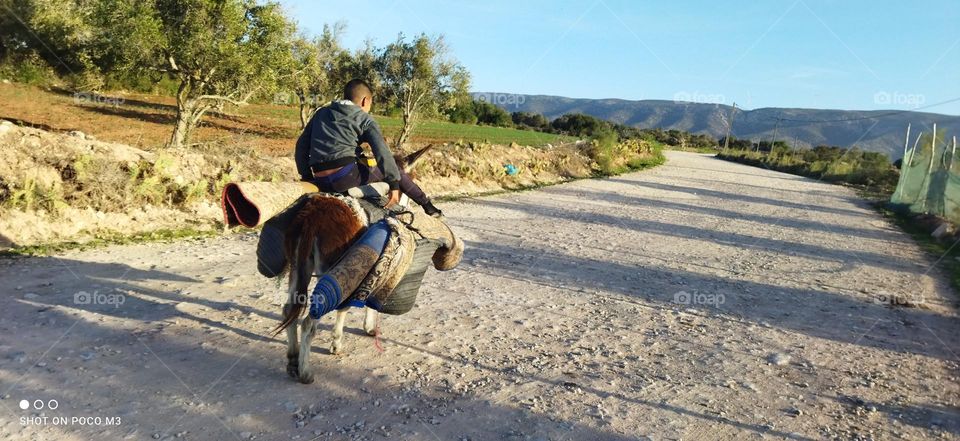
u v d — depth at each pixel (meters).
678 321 8.16
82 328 6.21
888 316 9.08
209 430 4.53
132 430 4.44
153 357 5.69
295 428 4.66
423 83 28.61
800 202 27.33
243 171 13.47
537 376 6.00
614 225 16.19
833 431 5.23
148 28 17.59
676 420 5.25
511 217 16.08
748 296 9.71
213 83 19.44
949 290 11.01
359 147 5.71
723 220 19.08
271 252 5.15
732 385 6.11
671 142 114.25
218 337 6.30
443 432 4.77
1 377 5.05
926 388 6.36
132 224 10.66
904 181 25.50
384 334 6.81
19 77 32.22
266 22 19.16
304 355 5.34
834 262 13.17
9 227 9.11
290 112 40.62
